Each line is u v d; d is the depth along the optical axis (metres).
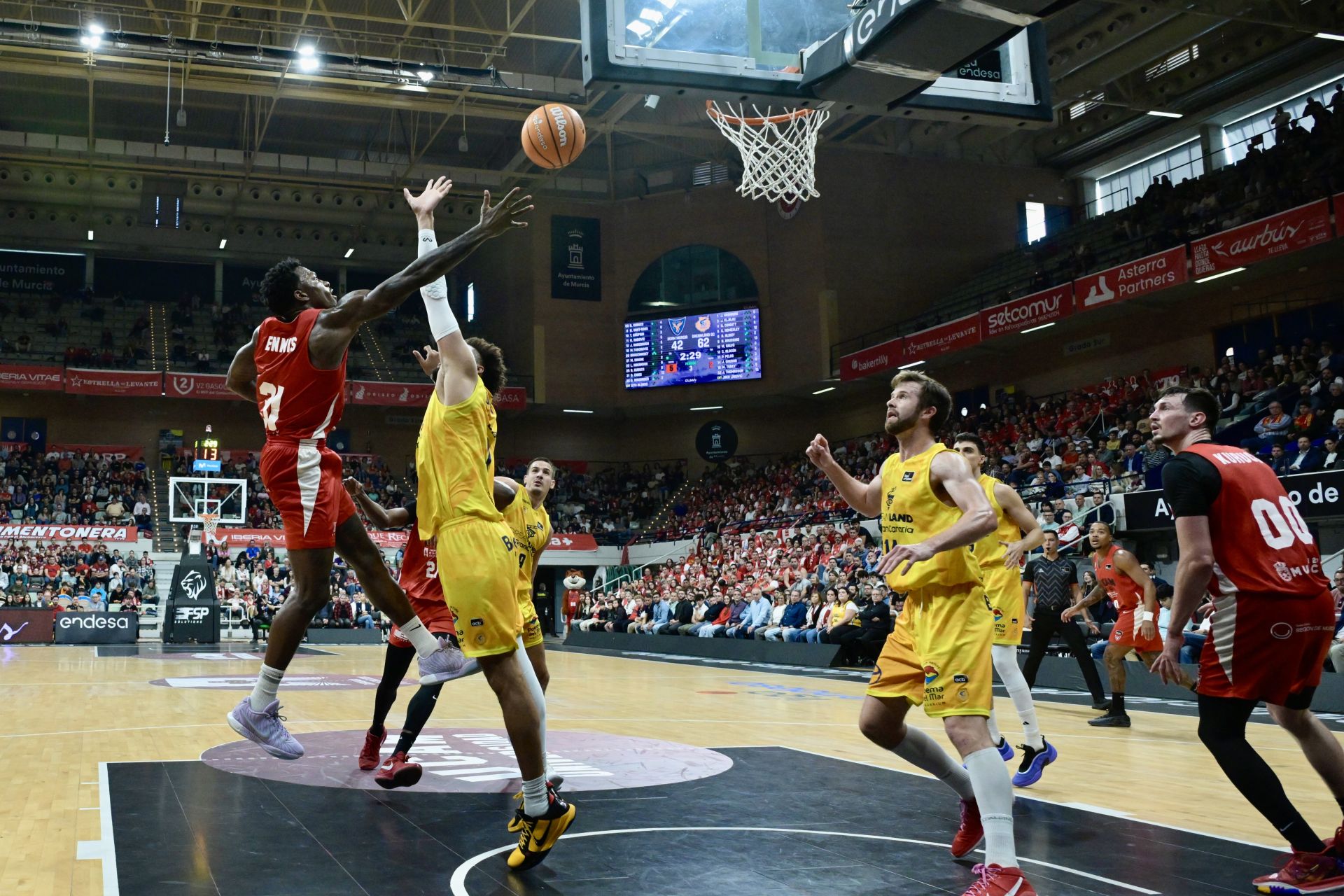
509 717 3.42
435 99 22.62
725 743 6.71
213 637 20.61
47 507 26.42
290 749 3.92
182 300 31.59
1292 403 16.41
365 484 29.95
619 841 3.82
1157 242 20.23
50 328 29.83
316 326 3.83
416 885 3.19
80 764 5.55
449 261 3.66
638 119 24.06
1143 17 20.88
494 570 3.54
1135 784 5.23
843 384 27.69
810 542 20.27
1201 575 3.32
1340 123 18.89
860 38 7.73
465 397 3.72
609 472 31.58
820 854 3.63
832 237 27.59
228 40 22.33
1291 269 19.45
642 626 20.31
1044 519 16.14
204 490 22.45
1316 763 3.46
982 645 3.20
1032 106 8.80
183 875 3.27
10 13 20.61
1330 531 13.95
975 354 25.25
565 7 22.31
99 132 27.52
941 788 4.99
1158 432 3.72
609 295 30.22
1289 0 18.48
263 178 27.30
